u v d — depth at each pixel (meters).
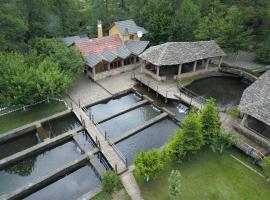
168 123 33.75
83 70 44.47
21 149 29.80
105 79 44.00
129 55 45.69
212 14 51.28
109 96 38.62
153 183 23.39
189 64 49.12
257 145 27.89
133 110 36.41
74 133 30.61
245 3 51.31
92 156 26.84
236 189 22.94
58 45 39.97
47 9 49.06
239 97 40.66
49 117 33.16
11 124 31.91
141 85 42.59
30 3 45.12
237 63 51.50
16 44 40.72
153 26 51.53
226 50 49.09
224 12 51.69
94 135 30.09
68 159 28.25
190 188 23.00
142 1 58.91
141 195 22.20
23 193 23.20
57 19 53.25
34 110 34.81
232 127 30.92
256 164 25.53
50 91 33.38
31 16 46.56
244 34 47.31
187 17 50.84
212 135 26.84
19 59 34.09
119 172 24.56
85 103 36.59
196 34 51.03
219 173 24.62
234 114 33.16
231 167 25.30
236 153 27.17
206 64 45.88
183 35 51.72
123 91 40.06
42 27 47.06
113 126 32.78
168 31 51.41
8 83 31.30
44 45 40.12
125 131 31.91
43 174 26.20
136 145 29.45
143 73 45.88
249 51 52.75
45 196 23.61
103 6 64.19
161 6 52.81
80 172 26.28
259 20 50.91
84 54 43.72
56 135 31.91
